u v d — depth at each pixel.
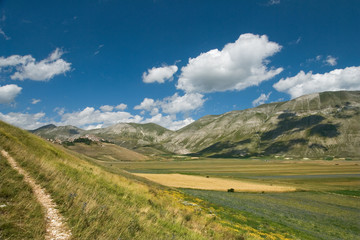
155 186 44.84
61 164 21.06
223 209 34.94
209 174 138.38
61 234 7.96
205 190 66.75
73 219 9.17
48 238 7.50
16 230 7.35
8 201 8.99
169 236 11.41
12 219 7.78
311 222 37.59
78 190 12.67
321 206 53.88
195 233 13.56
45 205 9.77
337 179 113.94
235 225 24.14
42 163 15.47
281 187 81.25
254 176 130.62
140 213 13.68
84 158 48.44
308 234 29.50
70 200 10.85
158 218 14.17
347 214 47.19
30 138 30.73
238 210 37.47
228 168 193.75
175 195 37.00
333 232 33.16
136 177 50.31
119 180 27.64
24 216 8.27
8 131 27.52
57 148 40.47
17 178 11.34
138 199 18.48
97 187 16.28
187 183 77.00
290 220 36.84
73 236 8.02
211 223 19.55
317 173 145.62
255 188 75.75
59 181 13.10
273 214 39.72
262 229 26.31
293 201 58.25
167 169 178.25
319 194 72.00
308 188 82.62
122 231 9.71
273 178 119.75
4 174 10.89
